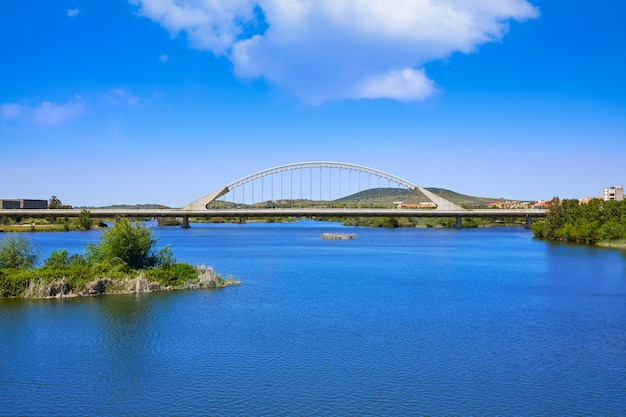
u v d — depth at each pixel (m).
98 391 28.52
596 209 135.25
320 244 138.88
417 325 41.91
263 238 168.12
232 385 29.34
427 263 89.00
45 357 33.47
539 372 31.47
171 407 26.75
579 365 32.66
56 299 49.78
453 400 27.64
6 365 32.09
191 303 48.97
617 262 88.62
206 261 90.94
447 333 39.53
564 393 28.58
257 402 27.28
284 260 93.56
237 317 43.97
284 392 28.44
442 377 30.66
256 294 54.59
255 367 31.97
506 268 81.00
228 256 101.19
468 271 77.25
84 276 53.66
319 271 76.81
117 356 33.69
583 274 73.38
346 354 34.47
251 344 36.41
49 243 127.25
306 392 28.48
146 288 54.12
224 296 52.81
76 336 37.75
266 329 40.28
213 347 35.69
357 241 152.88
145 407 26.73
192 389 28.80
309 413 26.14
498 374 31.16
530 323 42.75
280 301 51.06
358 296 54.53
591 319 44.25
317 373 31.14
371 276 71.06
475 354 34.62
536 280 67.31
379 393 28.41
